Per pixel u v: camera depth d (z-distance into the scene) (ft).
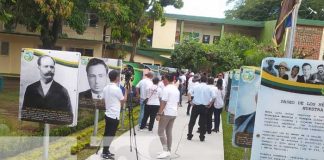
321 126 14.38
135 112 49.75
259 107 14.82
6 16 43.86
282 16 29.84
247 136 22.43
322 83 14.29
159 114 27.53
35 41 90.94
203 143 35.27
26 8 54.70
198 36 139.64
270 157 14.85
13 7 53.88
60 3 51.19
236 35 115.24
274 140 14.76
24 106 21.07
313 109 14.40
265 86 14.75
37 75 20.81
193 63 98.43
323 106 14.33
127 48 115.75
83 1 61.52
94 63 30.96
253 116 22.26
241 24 136.15
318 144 14.44
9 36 89.15
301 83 14.46
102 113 41.83
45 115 20.88
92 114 39.17
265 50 79.97
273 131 14.75
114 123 25.79
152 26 131.54
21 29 86.69
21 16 55.21
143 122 38.14
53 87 20.75
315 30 112.37
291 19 29.04
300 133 14.57
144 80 38.45
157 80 37.99
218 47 99.55
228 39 110.52
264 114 14.79
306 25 112.68
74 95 20.71
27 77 20.90
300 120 14.53
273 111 14.73
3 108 45.65
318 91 14.33
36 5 53.83
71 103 20.72
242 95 22.27
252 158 14.97
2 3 46.29
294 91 14.52
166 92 27.37
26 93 20.95
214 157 30.17
